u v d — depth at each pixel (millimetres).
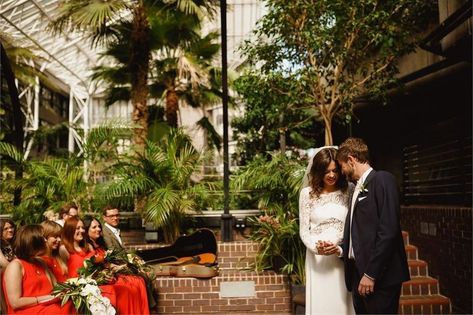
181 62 11492
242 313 5496
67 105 26125
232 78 12352
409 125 8289
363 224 3047
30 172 7133
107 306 3887
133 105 9750
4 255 4711
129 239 6855
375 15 6473
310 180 3564
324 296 3459
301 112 8477
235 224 6711
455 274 5094
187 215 6809
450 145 6586
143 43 9781
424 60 7641
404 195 7641
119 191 6336
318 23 6801
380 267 2879
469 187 5820
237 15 16375
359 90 7531
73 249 4598
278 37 7227
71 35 17281
